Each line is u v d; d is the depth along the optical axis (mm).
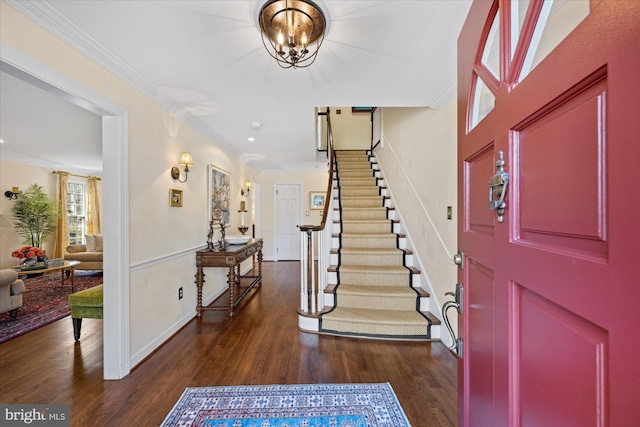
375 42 1719
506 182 716
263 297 3975
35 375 2062
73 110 2936
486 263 855
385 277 3025
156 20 1509
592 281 454
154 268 2463
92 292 2684
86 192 7023
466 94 1046
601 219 438
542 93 584
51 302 3818
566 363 516
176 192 2820
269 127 3367
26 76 1439
